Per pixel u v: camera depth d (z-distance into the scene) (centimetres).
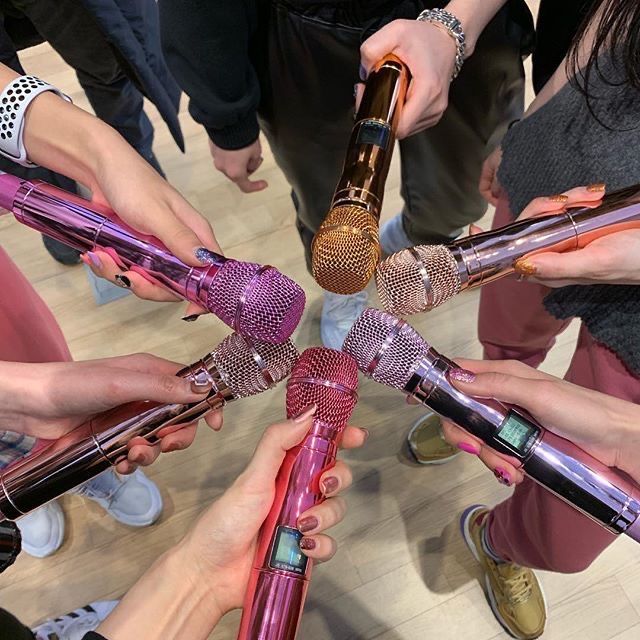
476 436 63
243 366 62
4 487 63
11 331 87
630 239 62
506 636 128
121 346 155
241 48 92
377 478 141
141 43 127
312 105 100
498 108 106
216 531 59
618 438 60
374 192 63
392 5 86
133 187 65
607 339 70
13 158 75
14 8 111
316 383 61
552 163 74
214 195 174
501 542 111
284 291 58
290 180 121
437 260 63
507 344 106
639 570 131
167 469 142
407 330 63
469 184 122
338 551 134
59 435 71
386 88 69
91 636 55
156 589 59
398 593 131
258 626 56
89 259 65
